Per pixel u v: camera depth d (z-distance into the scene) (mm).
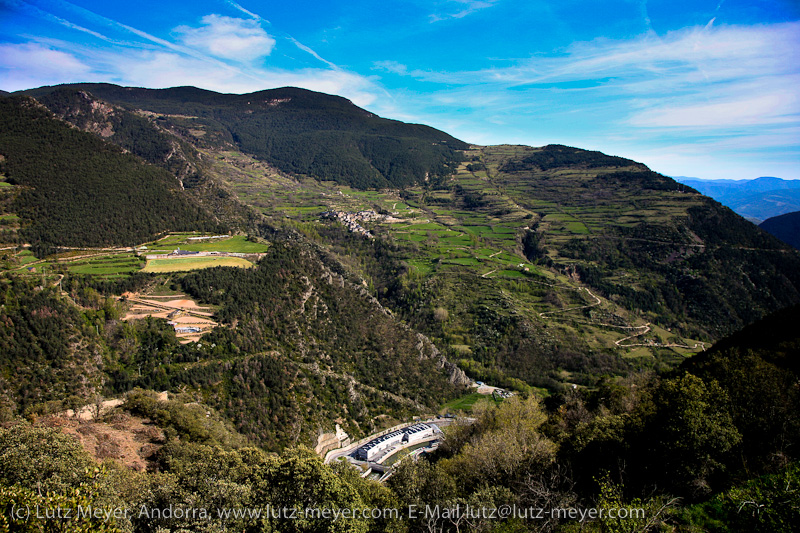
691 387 28844
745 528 20766
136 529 24031
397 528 28562
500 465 34750
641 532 21141
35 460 24250
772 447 27109
